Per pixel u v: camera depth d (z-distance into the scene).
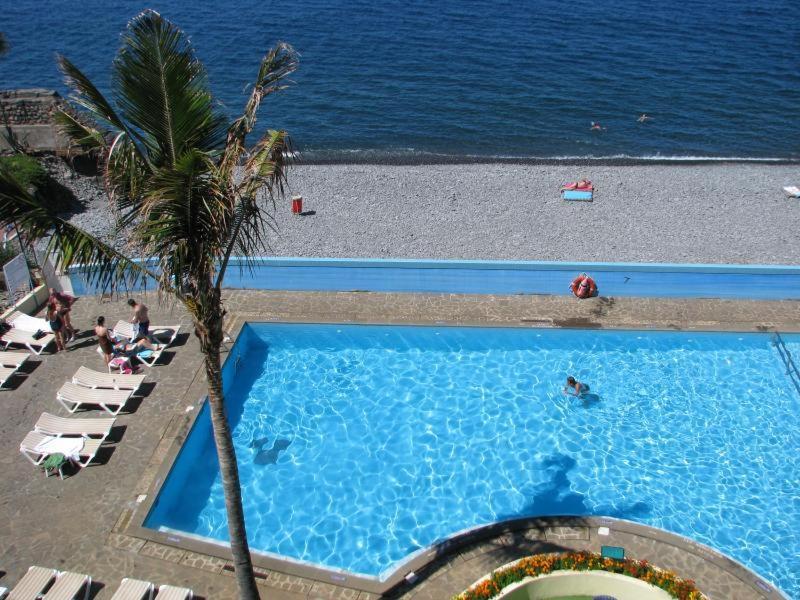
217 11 53.81
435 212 26.56
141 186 8.39
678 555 12.55
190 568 12.38
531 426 16.41
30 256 21.53
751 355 18.56
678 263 21.55
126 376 16.61
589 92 40.56
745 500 14.47
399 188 28.86
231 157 8.74
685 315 19.61
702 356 18.58
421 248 23.69
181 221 8.41
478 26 51.44
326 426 16.50
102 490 13.91
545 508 14.31
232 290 20.92
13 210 8.27
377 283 20.66
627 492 14.66
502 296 20.52
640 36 49.94
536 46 47.56
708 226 25.52
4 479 14.15
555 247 23.78
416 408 17.00
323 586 12.08
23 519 13.24
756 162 32.81
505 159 32.94
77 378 16.36
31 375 17.17
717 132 36.25
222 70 42.34
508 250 23.56
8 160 25.88
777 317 19.53
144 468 14.45
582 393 17.28
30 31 48.75
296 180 29.59
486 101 39.22
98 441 14.71
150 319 19.31
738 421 16.50
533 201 27.61
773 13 55.84
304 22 51.53
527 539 12.88
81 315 19.53
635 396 17.28
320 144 34.31
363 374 18.12
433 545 12.76
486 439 16.06
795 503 14.41
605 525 13.13
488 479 15.02
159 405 16.22
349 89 40.44
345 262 20.31
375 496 14.66
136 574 12.25
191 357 17.88
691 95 40.47
